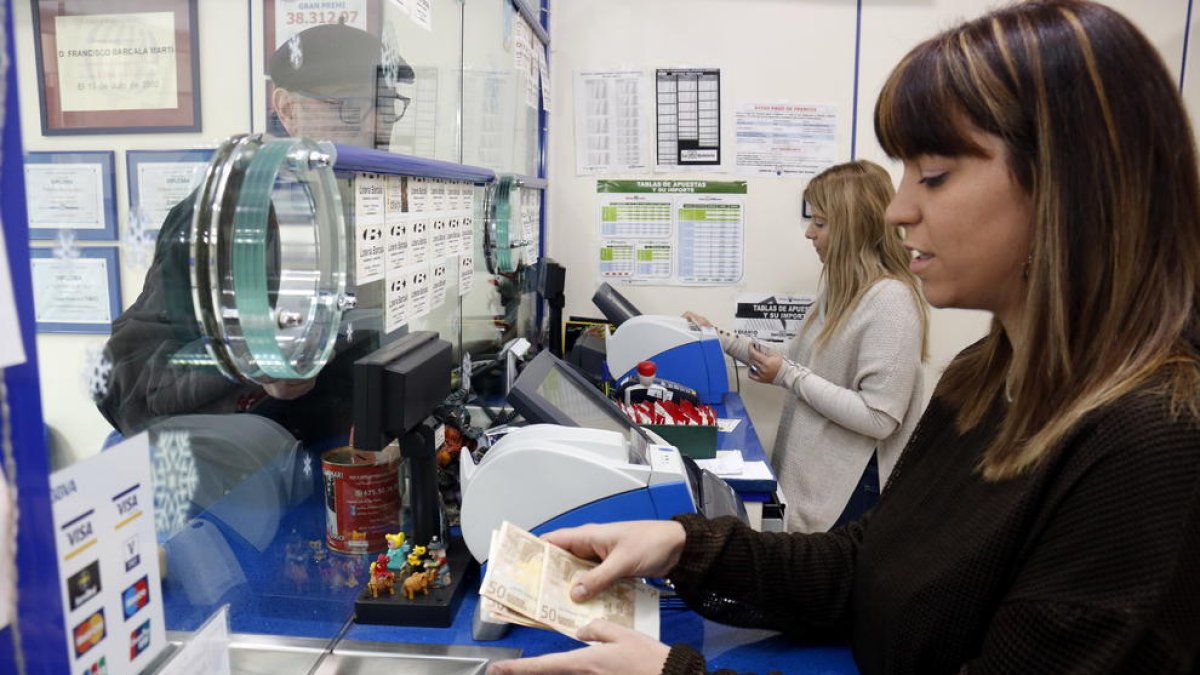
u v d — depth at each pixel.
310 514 1.03
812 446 2.12
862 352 2.03
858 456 2.06
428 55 1.46
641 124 3.00
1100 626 0.55
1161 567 0.54
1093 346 0.63
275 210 0.81
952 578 0.71
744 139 2.98
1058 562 0.59
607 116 3.01
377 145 1.22
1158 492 0.55
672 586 1.01
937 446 0.90
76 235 0.54
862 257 2.06
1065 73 0.61
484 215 1.97
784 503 1.76
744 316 3.08
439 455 1.37
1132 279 0.61
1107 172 0.61
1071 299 0.64
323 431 1.07
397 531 1.17
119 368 0.57
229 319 0.71
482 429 1.57
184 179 0.67
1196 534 0.54
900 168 2.95
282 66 0.88
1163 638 0.54
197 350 0.69
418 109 1.41
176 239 0.65
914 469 0.93
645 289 3.10
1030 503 0.65
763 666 0.96
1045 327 0.65
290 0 0.90
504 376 2.09
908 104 0.70
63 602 0.43
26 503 0.39
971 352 0.92
